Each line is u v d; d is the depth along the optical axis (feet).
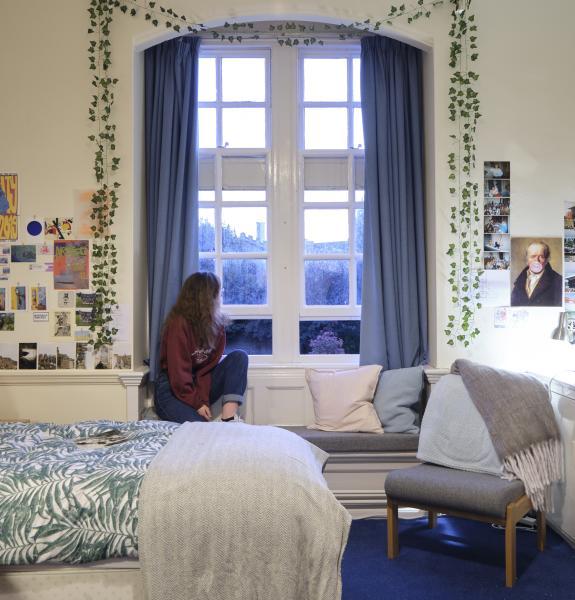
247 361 13.23
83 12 12.60
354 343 14.53
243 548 6.98
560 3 13.00
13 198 12.57
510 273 12.96
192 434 8.77
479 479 10.05
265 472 7.36
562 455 11.00
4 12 12.57
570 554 10.69
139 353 13.20
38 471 7.40
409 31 12.81
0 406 12.60
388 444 12.41
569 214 13.04
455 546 11.07
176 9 12.68
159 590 6.86
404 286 13.60
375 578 9.84
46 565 7.29
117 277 12.62
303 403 14.07
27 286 12.59
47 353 12.59
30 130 12.57
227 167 14.48
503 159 12.94
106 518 7.09
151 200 13.62
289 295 14.42
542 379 11.98
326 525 7.13
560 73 13.00
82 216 12.57
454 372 11.60
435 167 12.87
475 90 12.91
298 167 14.42
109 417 12.60
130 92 12.59
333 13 12.71
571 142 13.00
